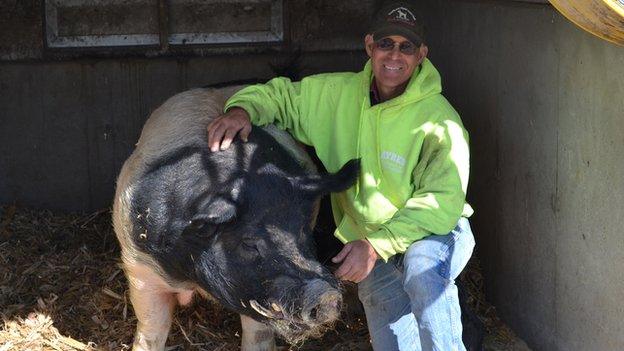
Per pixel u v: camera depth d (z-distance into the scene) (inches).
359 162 143.1
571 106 148.9
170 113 158.2
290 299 129.2
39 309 184.5
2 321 179.5
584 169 146.0
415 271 135.0
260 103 152.3
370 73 150.1
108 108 234.4
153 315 159.0
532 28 161.3
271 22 238.4
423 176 140.8
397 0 157.0
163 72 234.8
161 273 149.1
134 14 232.8
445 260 137.6
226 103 156.5
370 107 146.4
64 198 237.0
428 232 136.9
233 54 236.7
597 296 144.8
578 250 149.9
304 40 239.0
